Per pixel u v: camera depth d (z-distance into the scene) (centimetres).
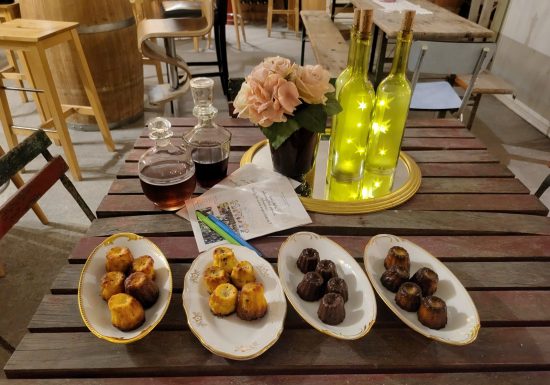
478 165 112
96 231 85
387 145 101
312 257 72
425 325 63
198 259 72
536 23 291
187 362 59
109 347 61
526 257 81
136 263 69
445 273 72
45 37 185
